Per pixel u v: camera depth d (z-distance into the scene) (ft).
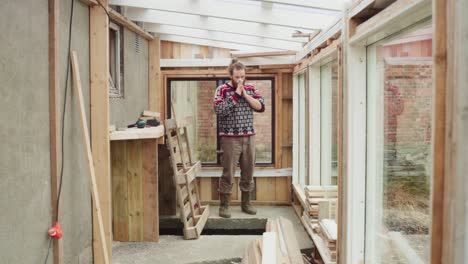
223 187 16.84
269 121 19.40
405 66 8.13
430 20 6.69
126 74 14.52
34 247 7.98
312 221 13.53
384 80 9.17
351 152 9.43
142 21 14.65
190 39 18.30
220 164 19.29
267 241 10.26
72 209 9.91
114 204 14.49
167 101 19.08
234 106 16.22
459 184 4.43
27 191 7.74
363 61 9.29
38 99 8.16
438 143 4.75
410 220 8.14
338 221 10.07
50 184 8.59
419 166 7.75
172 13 14.39
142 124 13.83
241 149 16.74
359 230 9.50
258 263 10.38
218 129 19.25
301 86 18.34
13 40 7.30
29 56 7.83
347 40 9.27
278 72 18.99
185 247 14.01
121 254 13.35
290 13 12.61
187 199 16.21
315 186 14.20
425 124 7.46
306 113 16.02
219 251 13.66
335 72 13.52
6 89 7.08
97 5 11.02
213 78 19.06
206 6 12.53
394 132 8.86
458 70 4.40
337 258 10.14
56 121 8.61
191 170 15.46
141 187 14.42
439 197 4.79
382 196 9.32
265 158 19.49
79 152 10.28
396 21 6.98
